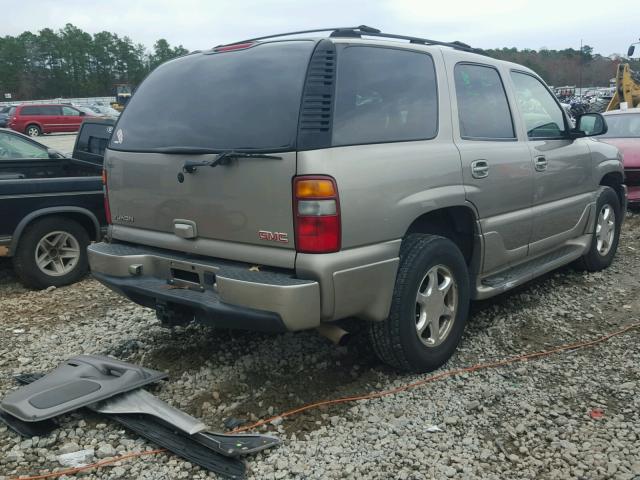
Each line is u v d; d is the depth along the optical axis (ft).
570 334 15.49
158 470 10.04
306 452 10.46
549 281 19.75
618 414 11.60
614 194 20.74
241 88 11.78
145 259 13.10
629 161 30.27
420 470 9.98
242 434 10.69
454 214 13.80
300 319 10.55
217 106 11.96
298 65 11.27
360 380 13.01
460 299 13.66
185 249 12.38
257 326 11.03
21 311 18.38
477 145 13.99
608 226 20.71
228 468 9.91
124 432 11.14
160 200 12.66
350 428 11.25
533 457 10.30
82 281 21.72
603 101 83.15
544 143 16.67
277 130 10.91
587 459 10.19
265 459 10.28
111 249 13.66
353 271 10.96
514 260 15.88
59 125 104.99
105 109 121.08
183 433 10.81
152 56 354.74
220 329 15.83
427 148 12.62
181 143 12.21
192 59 13.26
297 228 10.66
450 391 12.57
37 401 11.35
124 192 13.52
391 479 9.77
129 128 13.61
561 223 17.66
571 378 13.10
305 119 10.72
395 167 11.68
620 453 10.32
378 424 11.35
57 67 323.98
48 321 17.29
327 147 10.72
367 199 11.10
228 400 12.32
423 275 12.53
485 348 14.67
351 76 11.55
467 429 11.19
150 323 16.56
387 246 11.58
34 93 312.91
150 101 13.43
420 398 12.29
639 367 13.55
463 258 13.61
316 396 12.48
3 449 10.72
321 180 10.50
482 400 12.23
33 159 25.04
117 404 11.57
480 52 15.99
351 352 14.35
